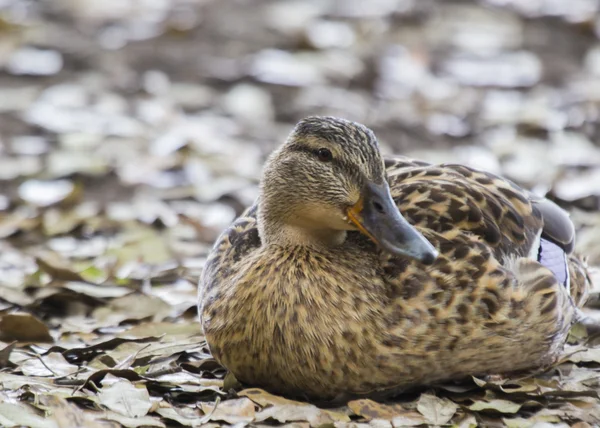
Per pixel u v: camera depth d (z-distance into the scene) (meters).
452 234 8.76
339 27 21.94
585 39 21.28
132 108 17.72
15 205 13.95
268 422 8.26
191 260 12.22
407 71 19.59
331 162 8.63
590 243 12.33
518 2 23.38
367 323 8.29
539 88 18.78
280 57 20.17
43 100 17.98
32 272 11.65
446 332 8.42
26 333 9.97
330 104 18.06
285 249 8.60
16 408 8.23
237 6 23.39
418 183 9.21
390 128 17.05
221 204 14.20
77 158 15.38
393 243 8.40
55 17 22.23
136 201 14.14
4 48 20.17
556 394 8.83
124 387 8.59
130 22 22.23
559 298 8.84
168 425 8.27
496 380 9.06
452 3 23.42
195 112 17.81
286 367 8.41
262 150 16.22
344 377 8.41
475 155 15.84
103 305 10.82
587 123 16.94
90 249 12.52
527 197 9.73
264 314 8.36
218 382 8.99
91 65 19.73
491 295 8.51
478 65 19.94
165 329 10.13
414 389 8.87
